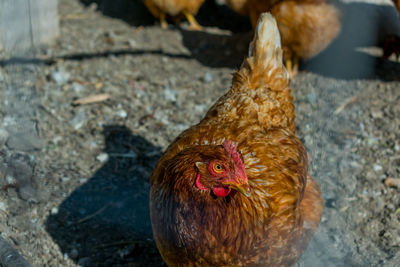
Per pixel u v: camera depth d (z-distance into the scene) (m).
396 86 1.51
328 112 1.37
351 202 1.07
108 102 1.40
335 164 1.16
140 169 1.15
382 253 0.96
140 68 1.62
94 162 1.17
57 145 1.21
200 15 2.11
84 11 2.11
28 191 1.06
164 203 0.76
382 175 1.13
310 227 0.86
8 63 1.54
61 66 1.58
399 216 1.04
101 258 0.96
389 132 1.28
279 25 1.48
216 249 0.75
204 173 0.72
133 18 2.06
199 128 0.87
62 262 0.95
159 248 0.81
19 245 0.94
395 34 1.68
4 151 1.15
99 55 1.69
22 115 1.28
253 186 0.77
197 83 1.54
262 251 0.77
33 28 1.66
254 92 0.92
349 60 1.65
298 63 1.67
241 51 1.76
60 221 1.02
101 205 1.07
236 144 0.78
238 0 1.66
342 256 0.96
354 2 1.73
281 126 0.91
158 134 1.27
